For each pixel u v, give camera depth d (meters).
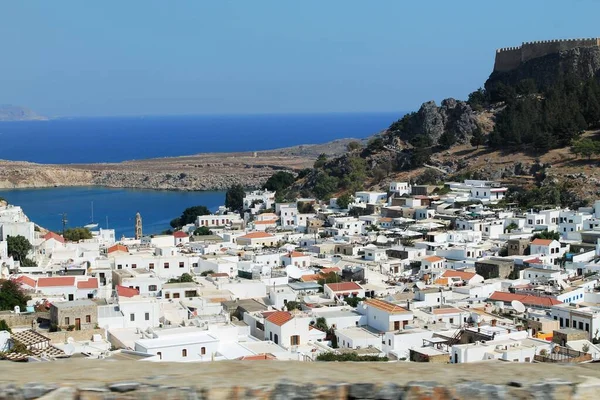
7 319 97.69
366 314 104.12
